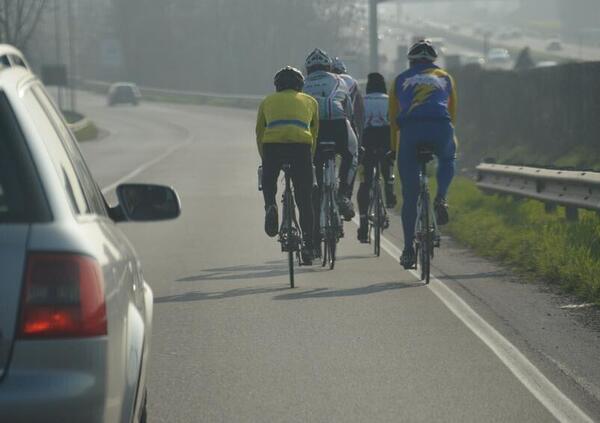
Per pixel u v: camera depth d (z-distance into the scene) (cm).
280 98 2344
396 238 3212
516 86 7175
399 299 2131
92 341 759
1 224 763
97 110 18588
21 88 859
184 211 4009
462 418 1330
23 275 751
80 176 930
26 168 784
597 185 3017
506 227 3122
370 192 2819
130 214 1113
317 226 2519
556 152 6431
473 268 2553
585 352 1675
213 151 8500
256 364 1608
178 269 2591
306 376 1536
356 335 1797
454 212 3634
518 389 1462
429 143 2298
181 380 1518
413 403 1397
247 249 2962
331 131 2564
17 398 732
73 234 775
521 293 2194
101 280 777
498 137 7462
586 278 2192
